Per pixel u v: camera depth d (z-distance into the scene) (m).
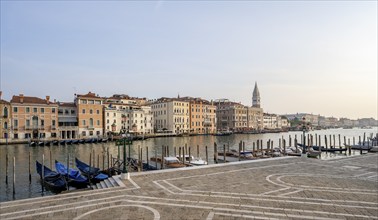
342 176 15.30
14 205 9.98
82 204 10.09
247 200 10.57
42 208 9.65
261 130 133.12
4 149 51.03
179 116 101.12
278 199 10.71
